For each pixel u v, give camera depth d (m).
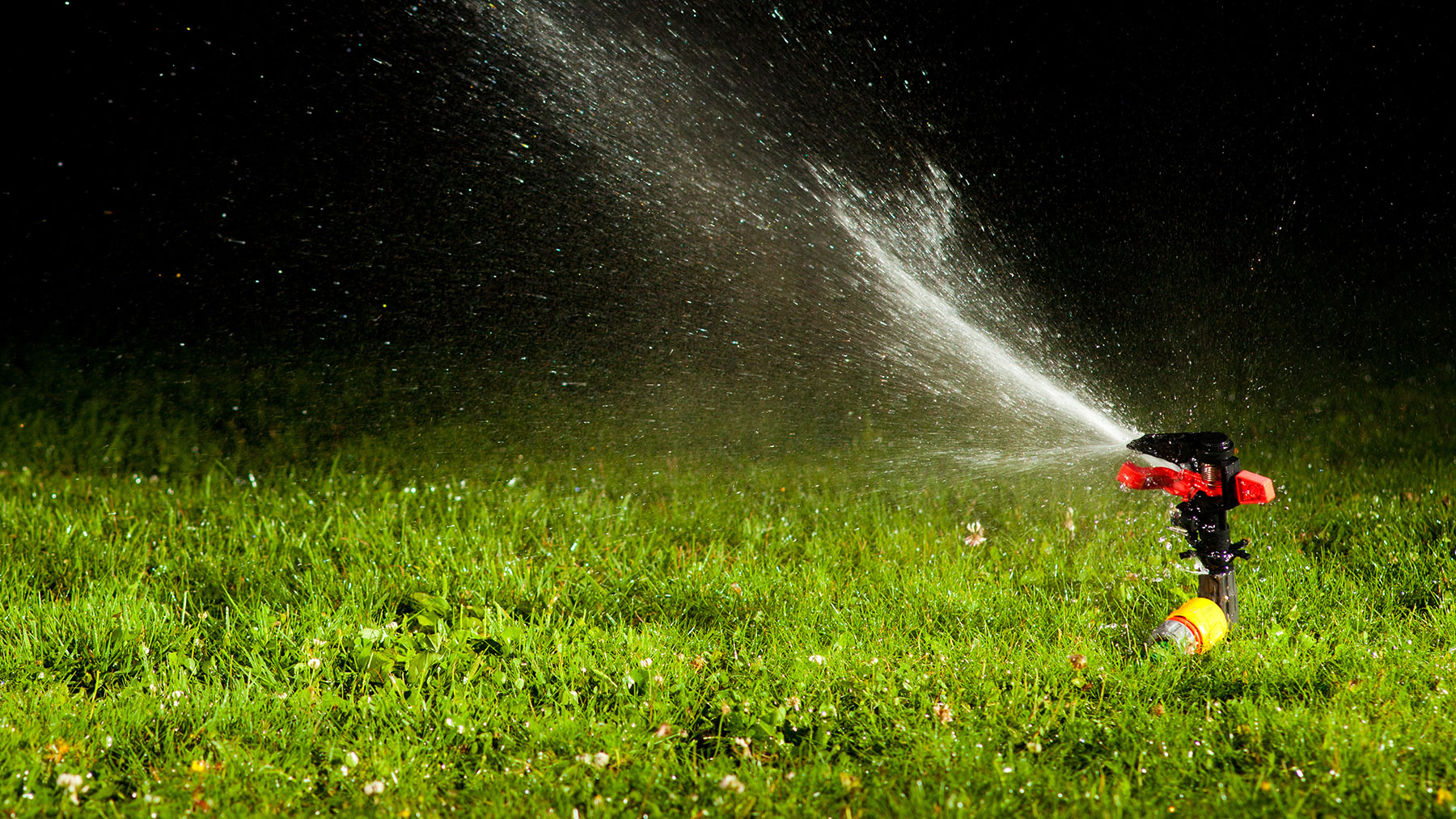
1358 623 3.68
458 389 7.29
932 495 5.43
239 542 4.70
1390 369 7.14
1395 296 8.37
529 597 4.12
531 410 6.92
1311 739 2.90
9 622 3.78
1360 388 6.84
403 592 4.18
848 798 2.81
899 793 2.79
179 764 2.96
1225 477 3.42
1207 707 3.10
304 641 3.64
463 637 3.63
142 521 4.90
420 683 3.35
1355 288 8.56
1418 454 5.65
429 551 4.53
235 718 3.20
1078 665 3.39
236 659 3.65
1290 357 7.47
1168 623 3.45
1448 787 2.69
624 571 4.39
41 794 2.78
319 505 5.24
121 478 5.75
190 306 8.85
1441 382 6.82
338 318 8.50
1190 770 2.84
